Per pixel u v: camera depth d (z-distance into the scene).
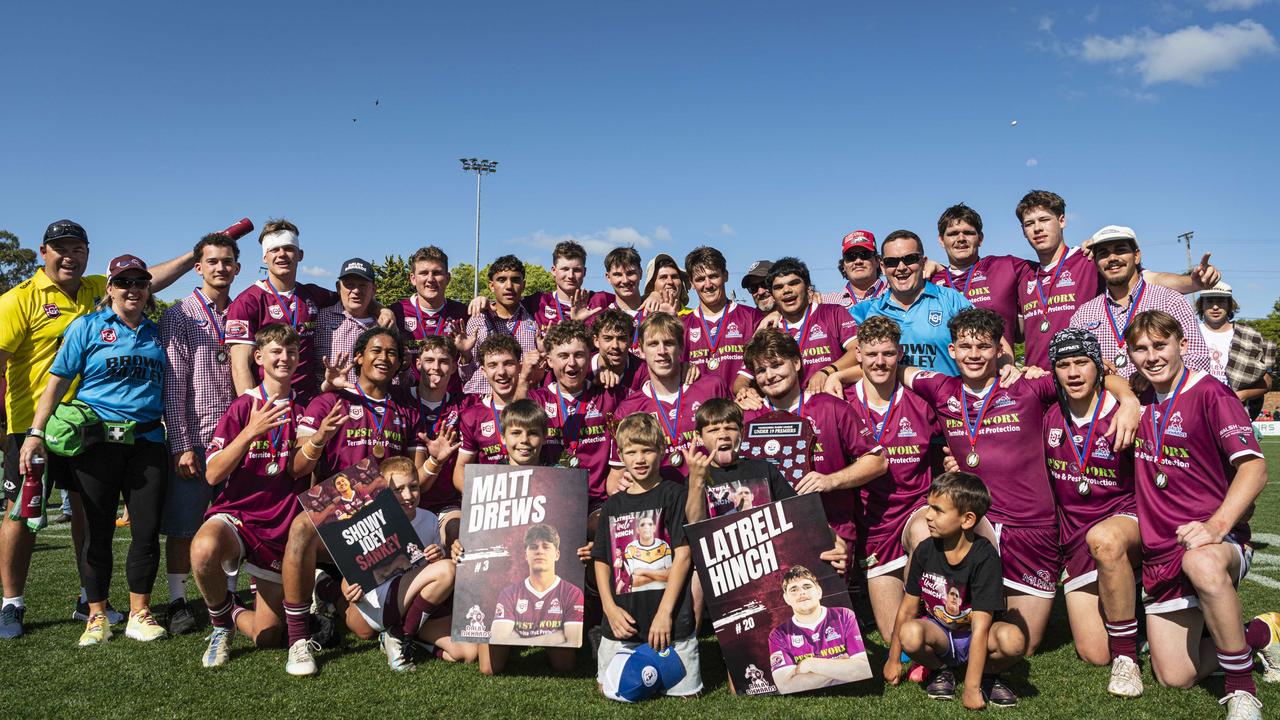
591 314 7.61
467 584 4.22
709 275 6.49
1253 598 5.67
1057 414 4.58
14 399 5.50
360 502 4.45
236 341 5.93
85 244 5.68
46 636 4.94
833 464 4.89
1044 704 3.75
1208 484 4.01
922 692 3.93
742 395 5.12
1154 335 4.11
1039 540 4.59
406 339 6.86
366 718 3.55
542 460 5.32
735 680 3.90
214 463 4.56
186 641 4.88
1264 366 7.91
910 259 5.84
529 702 3.77
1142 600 4.69
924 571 4.02
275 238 6.33
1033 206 5.95
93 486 4.86
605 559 4.11
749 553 3.98
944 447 5.45
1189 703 3.75
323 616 4.82
